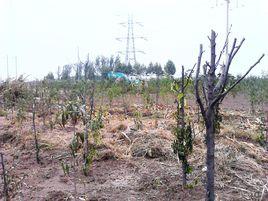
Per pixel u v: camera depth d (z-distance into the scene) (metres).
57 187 5.51
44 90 11.31
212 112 3.09
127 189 5.38
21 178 5.72
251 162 6.24
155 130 7.47
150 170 5.96
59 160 6.62
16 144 7.71
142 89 12.60
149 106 10.56
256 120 9.53
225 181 5.58
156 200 5.06
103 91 12.36
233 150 6.64
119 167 6.16
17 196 5.18
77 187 5.49
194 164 6.09
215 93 3.07
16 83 13.36
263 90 12.60
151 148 6.59
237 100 15.82
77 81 12.34
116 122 8.52
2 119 9.98
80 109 6.27
